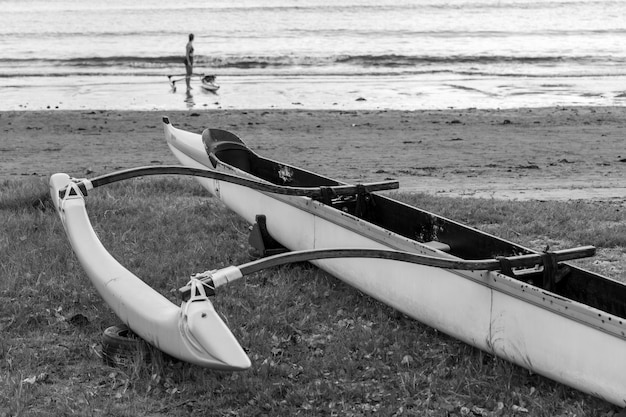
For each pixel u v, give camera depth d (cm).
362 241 604
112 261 580
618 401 431
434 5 6681
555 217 872
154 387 474
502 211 902
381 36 4438
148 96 2381
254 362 500
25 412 439
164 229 779
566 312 450
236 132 1720
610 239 782
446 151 1491
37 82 2691
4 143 1585
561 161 1382
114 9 6303
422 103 2267
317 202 650
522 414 444
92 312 582
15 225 779
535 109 2100
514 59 3394
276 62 3269
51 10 6194
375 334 546
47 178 1084
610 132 1716
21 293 605
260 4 6862
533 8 6438
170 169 646
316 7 6469
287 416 442
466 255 612
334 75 2903
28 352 512
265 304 595
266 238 710
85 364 508
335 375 489
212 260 700
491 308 497
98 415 439
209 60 3306
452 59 3369
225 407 453
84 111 2053
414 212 664
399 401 456
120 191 966
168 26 4956
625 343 422
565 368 455
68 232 618
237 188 773
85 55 3506
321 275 671
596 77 2866
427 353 523
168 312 486
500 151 1490
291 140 1622
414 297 557
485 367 498
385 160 1396
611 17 5734
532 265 525
